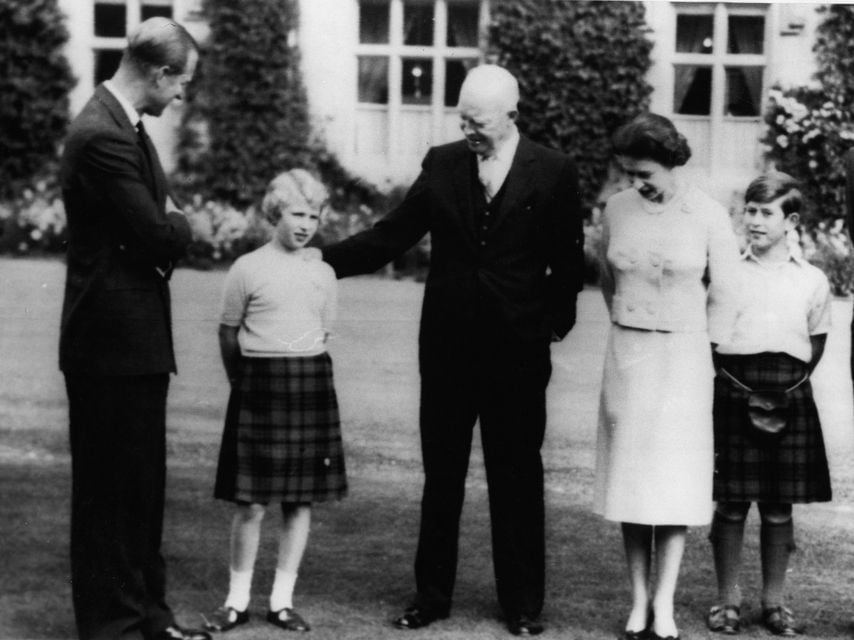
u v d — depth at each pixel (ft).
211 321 28.73
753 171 40.73
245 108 41.63
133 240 10.94
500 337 12.44
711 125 40.88
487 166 12.48
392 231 13.00
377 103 42.57
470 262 12.53
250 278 12.25
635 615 12.16
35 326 27.91
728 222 12.16
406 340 27.53
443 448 12.64
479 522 16.65
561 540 15.74
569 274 12.76
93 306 10.96
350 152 42.11
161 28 11.00
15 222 38.22
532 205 12.42
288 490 12.11
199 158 41.78
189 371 24.50
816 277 12.99
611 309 12.53
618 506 12.04
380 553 15.03
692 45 41.24
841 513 17.24
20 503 16.53
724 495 12.59
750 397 12.69
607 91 40.60
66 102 42.01
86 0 42.22
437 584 12.64
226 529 15.74
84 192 10.93
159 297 11.23
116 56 42.88
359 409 22.29
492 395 12.55
